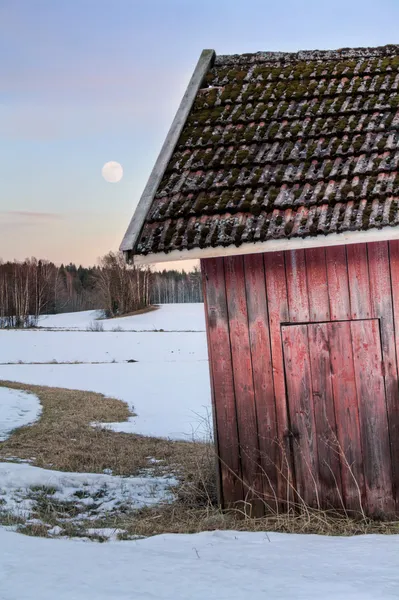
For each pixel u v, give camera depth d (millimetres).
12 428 16797
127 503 8375
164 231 6719
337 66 8102
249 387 7004
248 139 7387
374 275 6645
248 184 6855
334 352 6758
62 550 5160
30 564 4578
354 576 4168
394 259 6594
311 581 4074
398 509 6559
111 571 4406
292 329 6875
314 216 6301
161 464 11461
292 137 7230
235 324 7035
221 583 4074
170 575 4301
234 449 7062
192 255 6543
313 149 6965
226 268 7055
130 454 12484
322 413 6793
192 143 7617
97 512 8109
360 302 6680
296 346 6871
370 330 6660
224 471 7102
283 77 8172
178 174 7332
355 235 6082
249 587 3955
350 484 6703
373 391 6648
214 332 7098
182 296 152875
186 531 6660
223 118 7781
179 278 155000
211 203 6789
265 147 7273
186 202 6934
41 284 113938
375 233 6031
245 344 7012
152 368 37156
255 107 7844
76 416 19203
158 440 14586
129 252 6668
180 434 15781
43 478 9156
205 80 8500
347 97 7562
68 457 11898
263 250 6383
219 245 6438
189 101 8078
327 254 6773
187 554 5090
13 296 102250
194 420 18594
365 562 4586
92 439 14617
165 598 3693
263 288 6957
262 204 6559
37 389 27328
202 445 13344
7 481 8898
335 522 6520
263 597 3693
